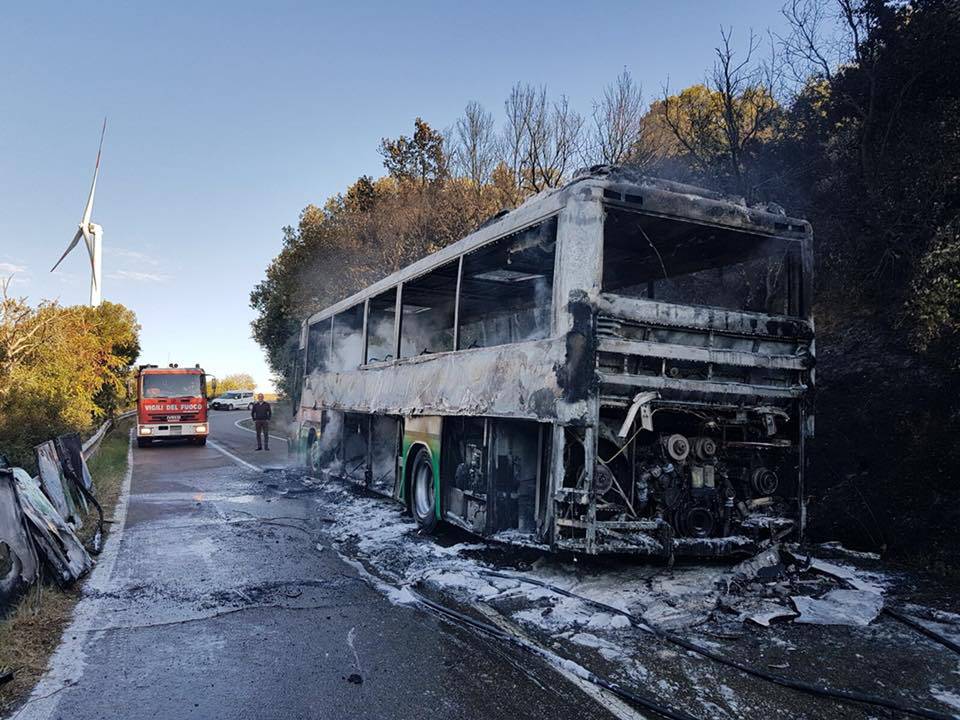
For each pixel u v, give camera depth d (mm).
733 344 6016
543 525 5730
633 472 5727
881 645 4438
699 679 3906
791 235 6359
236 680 3920
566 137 19656
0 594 4922
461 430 7352
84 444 15094
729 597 5297
